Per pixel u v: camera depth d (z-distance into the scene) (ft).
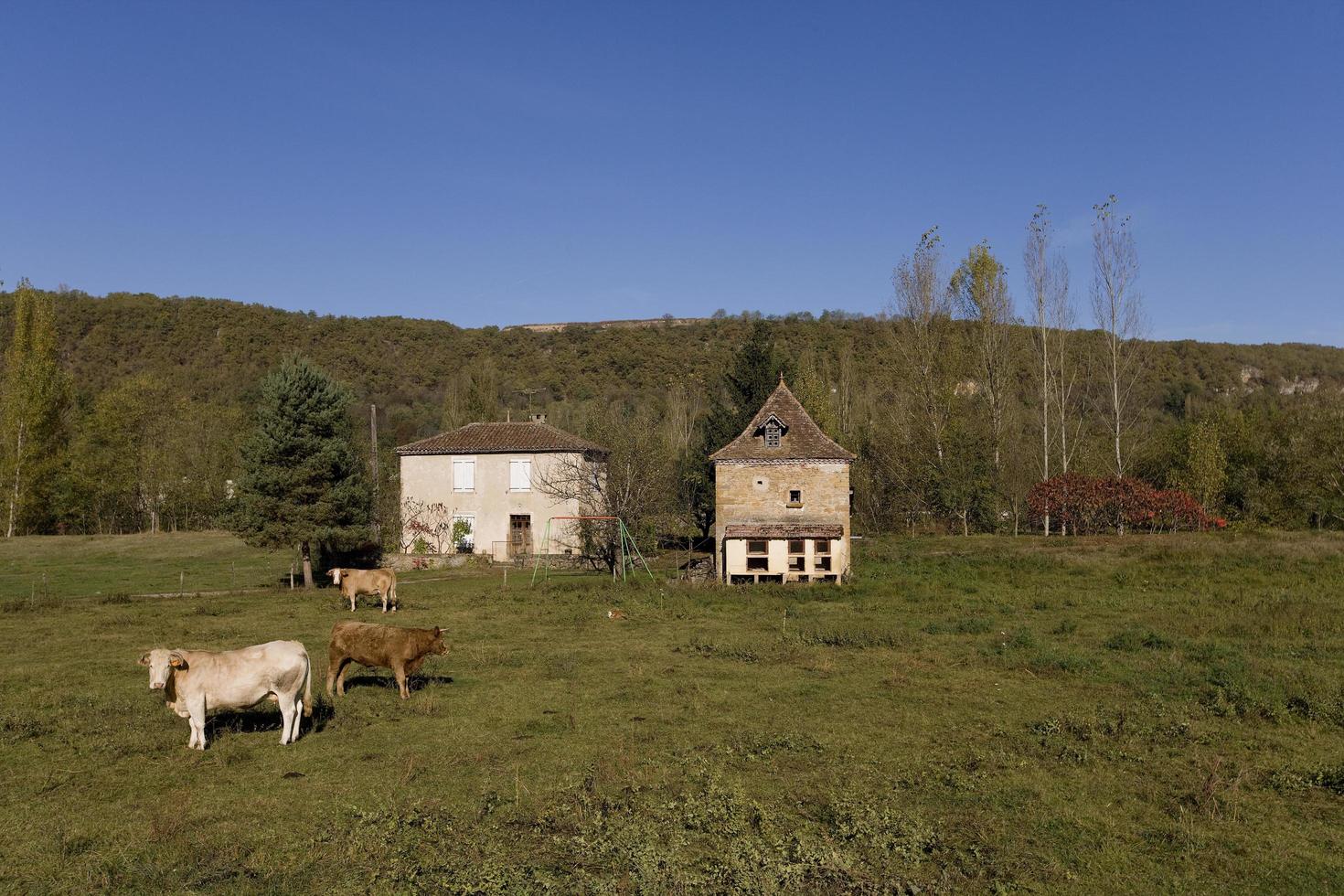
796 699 49.32
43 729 42.68
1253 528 157.48
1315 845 29.71
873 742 41.37
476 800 33.45
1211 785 33.60
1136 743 40.55
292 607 91.25
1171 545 119.65
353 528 116.78
